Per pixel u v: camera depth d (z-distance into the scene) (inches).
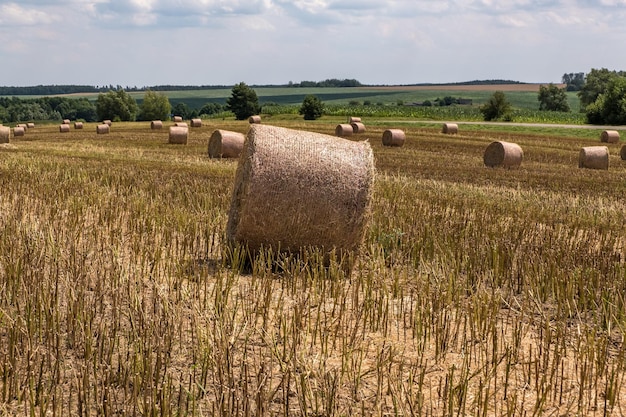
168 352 257.8
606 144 2089.1
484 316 299.0
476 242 439.8
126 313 300.4
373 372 253.8
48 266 367.2
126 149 1465.3
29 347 255.3
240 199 405.7
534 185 924.6
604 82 5871.1
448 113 4271.7
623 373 256.1
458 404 227.3
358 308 324.2
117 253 375.6
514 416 222.8
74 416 216.1
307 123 3388.3
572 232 491.5
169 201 591.8
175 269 369.1
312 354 269.9
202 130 2618.1
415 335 297.9
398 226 493.4
